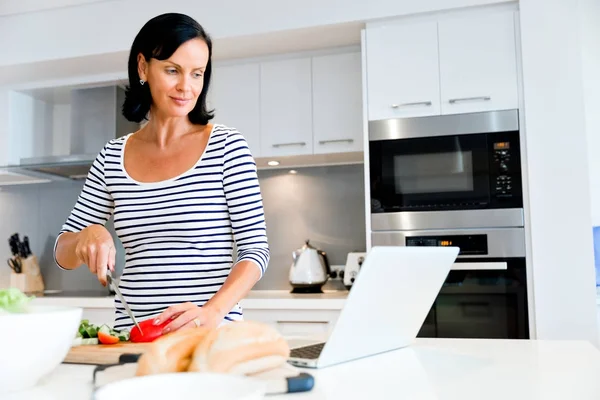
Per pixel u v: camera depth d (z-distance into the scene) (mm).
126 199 1338
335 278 3098
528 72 2416
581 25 2848
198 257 1277
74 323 734
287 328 2564
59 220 3619
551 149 2365
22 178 3580
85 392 710
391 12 2586
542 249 2344
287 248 3229
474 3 2498
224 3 2795
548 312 2316
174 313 954
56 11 3062
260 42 2840
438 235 2488
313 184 3229
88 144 3340
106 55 2988
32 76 3318
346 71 2902
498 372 832
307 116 2932
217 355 693
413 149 2551
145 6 2922
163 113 1332
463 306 2434
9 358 666
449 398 672
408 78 2578
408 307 993
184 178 1303
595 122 2809
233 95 3051
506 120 2441
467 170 2479
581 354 996
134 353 803
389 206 2561
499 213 2420
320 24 2660
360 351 942
